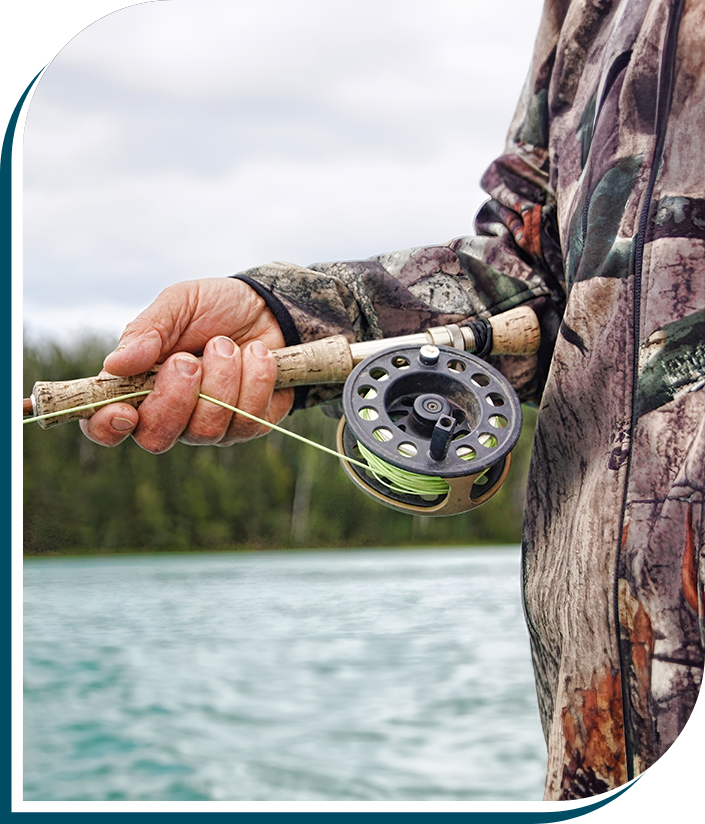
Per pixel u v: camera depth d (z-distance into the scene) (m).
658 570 0.96
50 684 8.91
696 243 1.01
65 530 29.64
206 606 15.59
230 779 5.77
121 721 7.47
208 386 1.19
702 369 0.98
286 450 32.97
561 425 1.11
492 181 1.36
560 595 1.06
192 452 31.66
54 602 16.25
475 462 1.17
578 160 1.19
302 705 8.14
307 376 1.26
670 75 1.05
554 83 1.25
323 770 6.02
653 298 1.01
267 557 30.77
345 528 33.22
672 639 0.94
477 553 32.47
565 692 1.02
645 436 0.99
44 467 29.58
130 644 11.39
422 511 1.23
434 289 1.36
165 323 1.21
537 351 1.31
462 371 1.26
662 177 1.04
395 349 1.27
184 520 31.36
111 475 30.50
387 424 1.21
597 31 1.20
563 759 1.01
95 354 28.94
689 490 0.95
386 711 7.81
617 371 1.03
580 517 1.04
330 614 14.39
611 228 1.06
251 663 10.13
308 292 1.32
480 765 6.07
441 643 11.41
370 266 1.37
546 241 1.29
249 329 1.28
